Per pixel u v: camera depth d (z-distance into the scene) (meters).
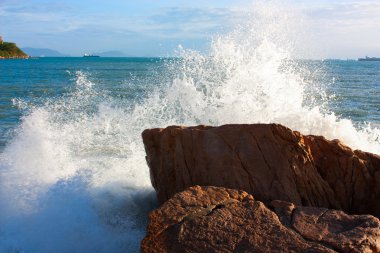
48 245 6.15
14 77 44.00
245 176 5.91
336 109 19.84
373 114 18.62
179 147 6.36
